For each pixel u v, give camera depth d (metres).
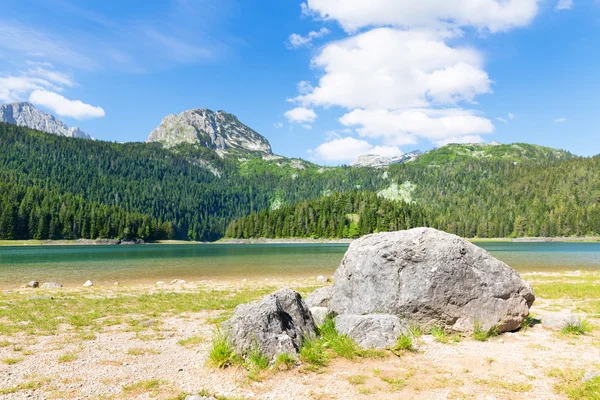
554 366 9.26
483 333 11.98
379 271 13.20
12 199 173.12
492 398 7.39
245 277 39.09
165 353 10.77
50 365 9.58
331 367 9.26
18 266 52.50
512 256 71.94
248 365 9.19
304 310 11.70
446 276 12.36
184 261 63.88
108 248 129.25
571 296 21.28
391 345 10.52
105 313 17.41
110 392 7.76
